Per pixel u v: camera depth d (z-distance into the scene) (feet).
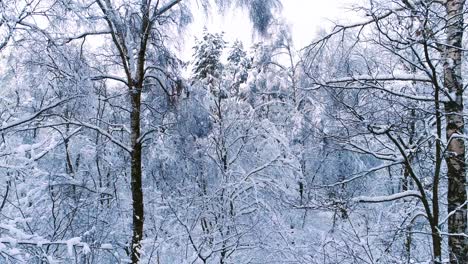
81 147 33.14
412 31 14.46
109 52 27.45
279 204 32.78
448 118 16.47
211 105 35.45
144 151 29.07
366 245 18.92
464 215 16.02
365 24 18.22
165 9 23.84
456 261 15.71
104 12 21.33
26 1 15.51
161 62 26.25
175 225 28.99
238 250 30.22
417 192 16.39
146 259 21.98
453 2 16.02
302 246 25.75
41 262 19.11
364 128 17.97
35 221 24.04
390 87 19.40
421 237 21.90
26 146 19.34
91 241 24.09
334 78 18.13
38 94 23.89
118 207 29.96
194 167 32.58
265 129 36.35
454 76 16.16
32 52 18.13
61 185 27.07
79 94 20.47
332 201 18.25
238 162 36.83
